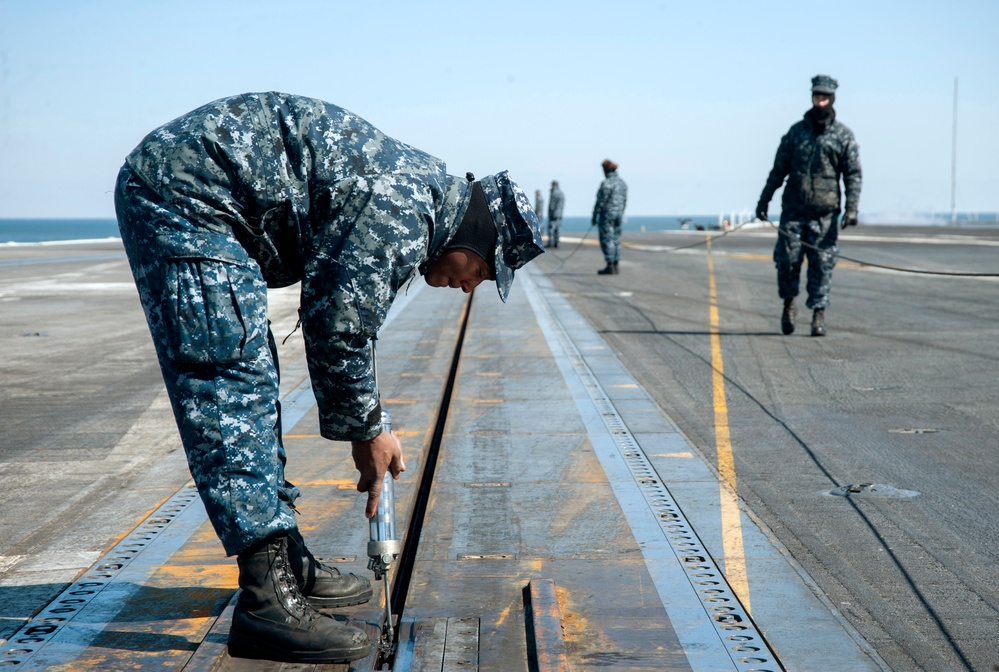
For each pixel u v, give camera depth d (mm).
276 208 2197
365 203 2162
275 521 2252
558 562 2900
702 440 4629
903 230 40250
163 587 2754
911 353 7512
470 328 8672
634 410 5195
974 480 3947
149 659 2291
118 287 14508
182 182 2174
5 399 5945
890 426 4965
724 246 28016
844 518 3447
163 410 5613
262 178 2178
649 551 3000
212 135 2182
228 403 2209
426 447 4348
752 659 2271
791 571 2848
